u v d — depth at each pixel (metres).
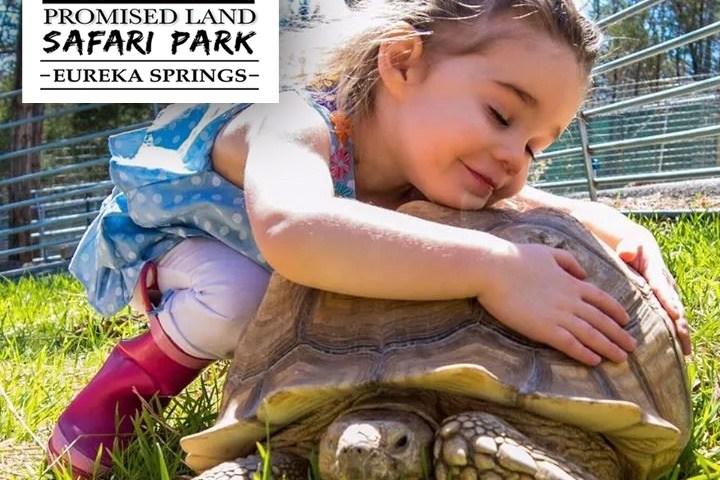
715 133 5.57
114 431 2.07
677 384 1.65
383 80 1.86
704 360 2.24
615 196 9.23
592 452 1.50
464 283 1.50
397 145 1.88
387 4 1.88
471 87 1.75
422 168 1.83
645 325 1.65
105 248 2.26
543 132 1.83
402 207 1.84
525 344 1.50
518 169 1.81
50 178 16.69
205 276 2.10
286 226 1.54
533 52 1.74
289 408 1.52
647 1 5.36
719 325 2.45
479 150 1.77
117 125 17.19
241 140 2.04
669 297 1.83
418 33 1.80
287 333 1.67
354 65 1.92
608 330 1.54
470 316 1.52
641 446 1.54
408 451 1.39
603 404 1.41
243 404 1.59
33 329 4.05
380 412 1.46
